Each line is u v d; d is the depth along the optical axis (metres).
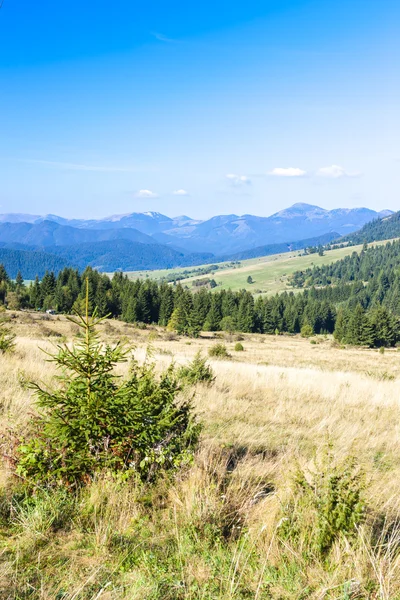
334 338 111.38
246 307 119.19
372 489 4.89
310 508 3.94
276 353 56.44
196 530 3.88
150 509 4.29
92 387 4.78
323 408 10.69
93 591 3.00
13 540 3.59
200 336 89.69
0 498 4.22
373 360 54.00
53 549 3.50
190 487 4.49
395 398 12.85
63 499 4.24
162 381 5.80
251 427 8.06
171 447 5.03
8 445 5.02
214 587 3.10
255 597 2.98
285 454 6.15
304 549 3.64
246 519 4.12
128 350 5.02
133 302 107.62
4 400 7.78
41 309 103.75
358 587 3.16
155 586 3.04
